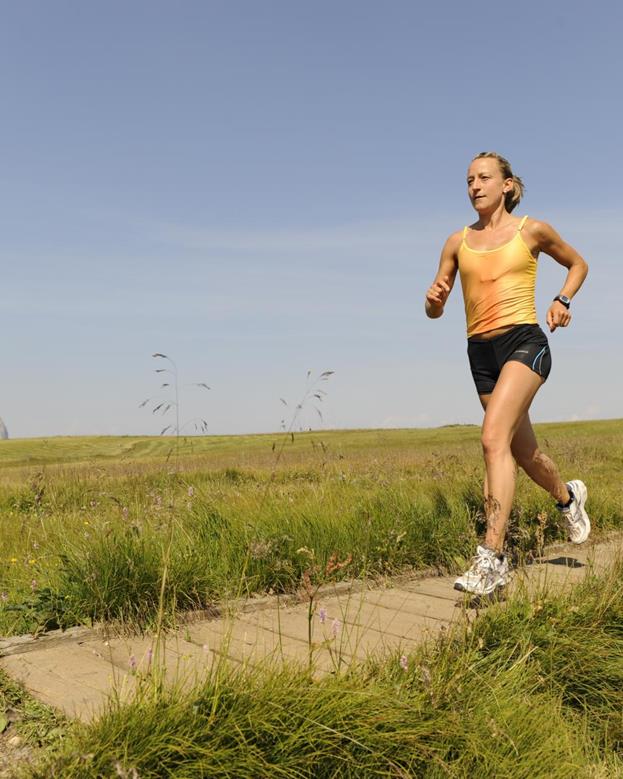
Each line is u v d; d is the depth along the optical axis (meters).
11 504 10.03
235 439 55.78
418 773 2.45
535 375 4.81
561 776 2.52
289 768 2.31
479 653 3.20
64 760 2.19
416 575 5.24
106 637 3.79
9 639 3.63
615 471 13.01
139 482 12.12
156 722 2.36
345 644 3.57
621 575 4.11
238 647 3.56
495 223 5.08
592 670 3.27
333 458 17.38
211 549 4.94
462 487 7.16
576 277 5.11
